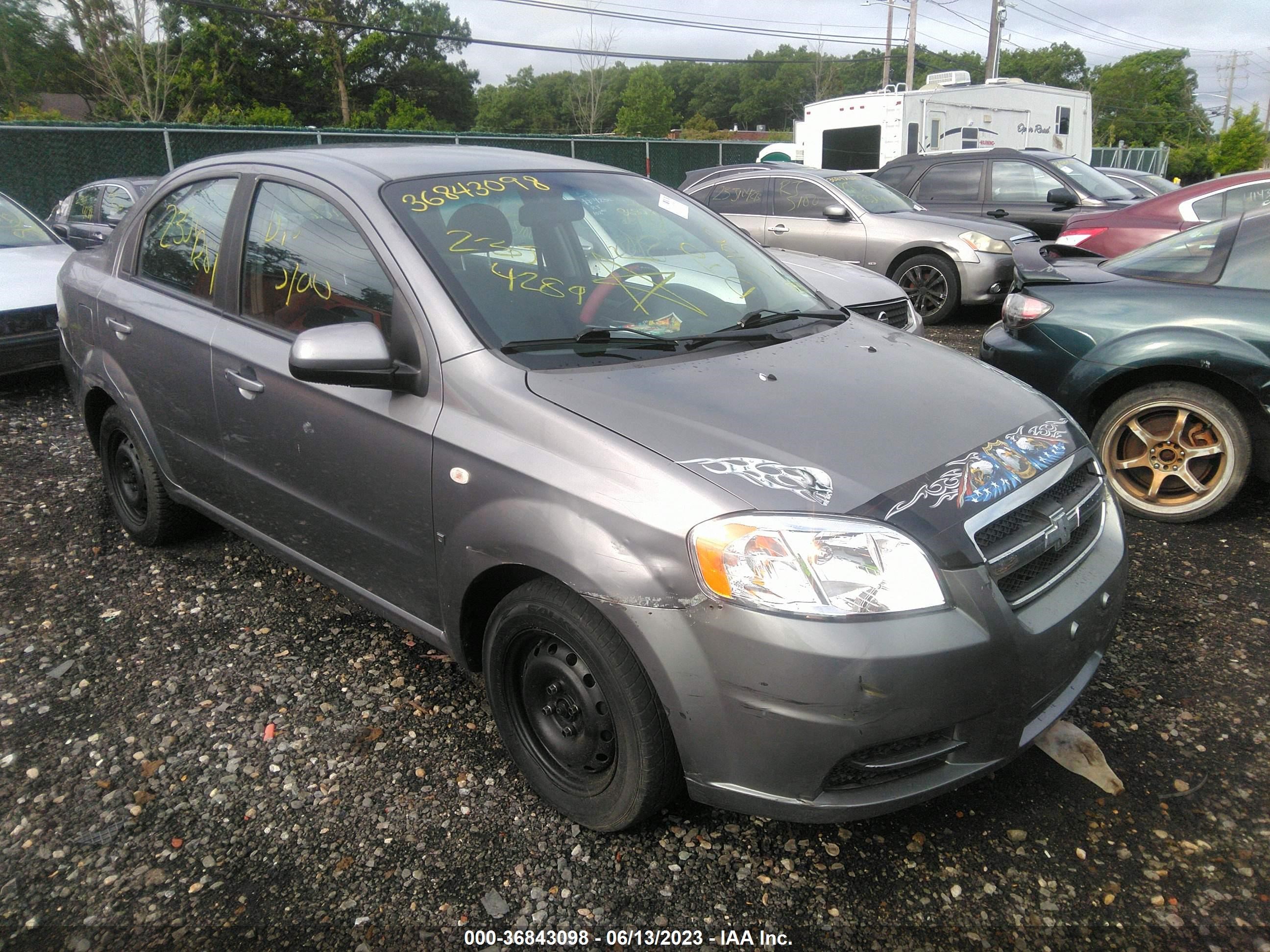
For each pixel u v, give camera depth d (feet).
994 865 7.63
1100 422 14.30
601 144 71.87
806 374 8.75
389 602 9.41
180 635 11.15
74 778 8.70
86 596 12.03
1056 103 65.26
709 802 7.22
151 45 111.04
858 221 30.55
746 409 7.84
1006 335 15.51
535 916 7.20
